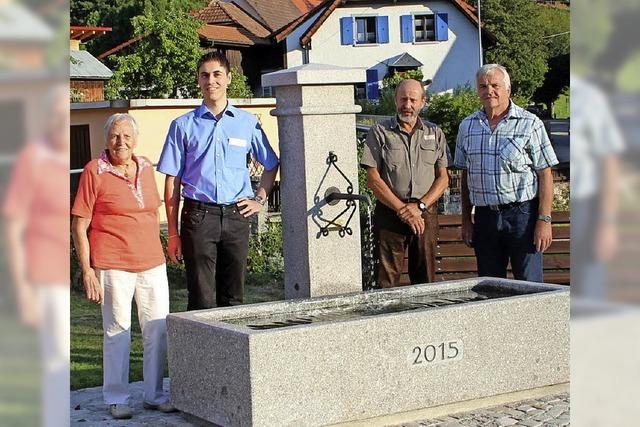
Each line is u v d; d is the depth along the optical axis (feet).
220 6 176.24
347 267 22.30
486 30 169.48
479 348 19.56
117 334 19.42
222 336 17.25
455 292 23.13
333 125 21.81
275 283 41.32
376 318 18.04
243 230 21.12
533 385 20.51
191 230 20.67
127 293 19.43
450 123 90.99
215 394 17.61
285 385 16.83
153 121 72.33
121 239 19.25
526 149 23.29
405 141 23.13
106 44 160.35
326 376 17.31
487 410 19.56
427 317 18.71
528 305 20.34
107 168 19.10
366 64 169.48
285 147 22.12
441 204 55.72
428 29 170.50
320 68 21.65
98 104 70.38
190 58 104.01
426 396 18.71
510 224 23.65
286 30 165.58
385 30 169.17
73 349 28.53
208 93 20.68
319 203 21.76
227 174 20.81
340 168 21.94
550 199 23.54
